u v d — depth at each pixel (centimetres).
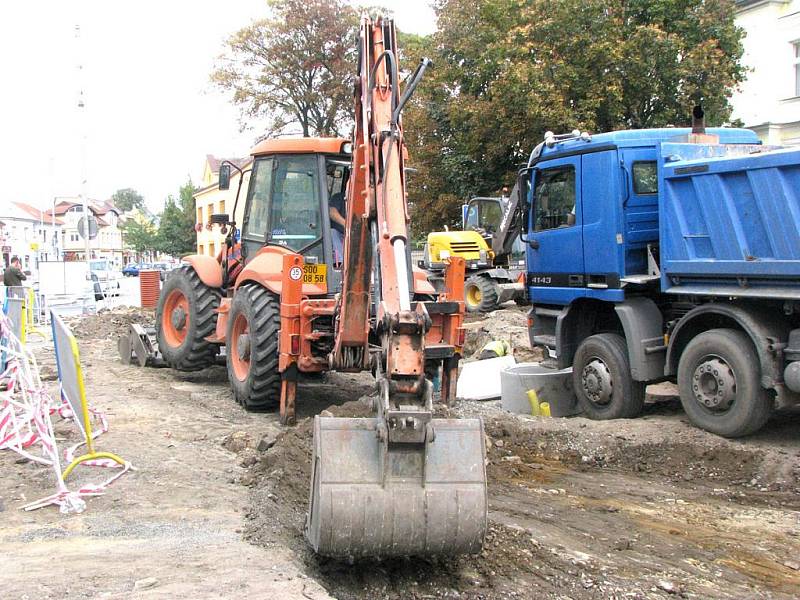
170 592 355
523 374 844
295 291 711
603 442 691
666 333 754
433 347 618
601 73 1825
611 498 570
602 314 849
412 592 402
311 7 2953
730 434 664
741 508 546
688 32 1852
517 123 1931
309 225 800
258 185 848
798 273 599
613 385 773
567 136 836
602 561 443
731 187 650
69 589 360
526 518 517
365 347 636
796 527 505
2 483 542
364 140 537
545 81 1823
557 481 615
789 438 670
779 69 1994
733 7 1900
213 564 390
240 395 797
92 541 427
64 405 720
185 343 960
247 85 3047
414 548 387
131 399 845
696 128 781
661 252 721
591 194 785
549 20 1812
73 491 509
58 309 1975
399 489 383
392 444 388
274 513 478
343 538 377
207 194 2683
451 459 395
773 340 632
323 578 409
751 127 2030
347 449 390
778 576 427
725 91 1839
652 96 1875
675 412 791
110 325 1580
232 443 645
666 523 513
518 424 744
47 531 442
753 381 645
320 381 977
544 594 399
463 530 387
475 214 1866
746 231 642
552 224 852
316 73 3070
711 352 675
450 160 2334
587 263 795
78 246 8206
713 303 681
